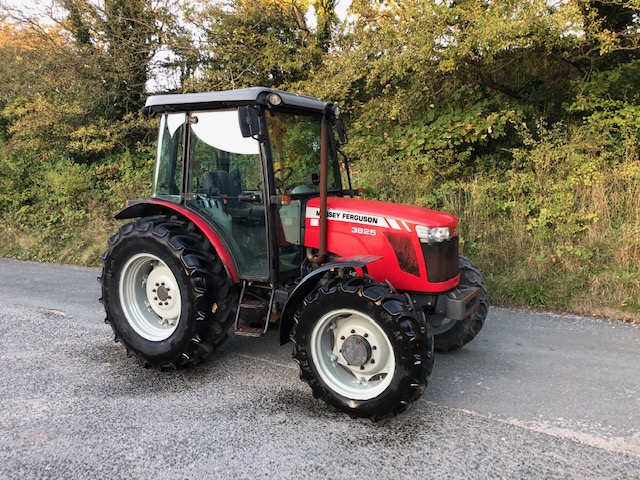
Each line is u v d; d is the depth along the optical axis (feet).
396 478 8.29
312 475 8.39
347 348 10.35
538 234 19.70
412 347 9.50
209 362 13.20
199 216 12.61
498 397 11.05
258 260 12.06
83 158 35.14
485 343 14.25
